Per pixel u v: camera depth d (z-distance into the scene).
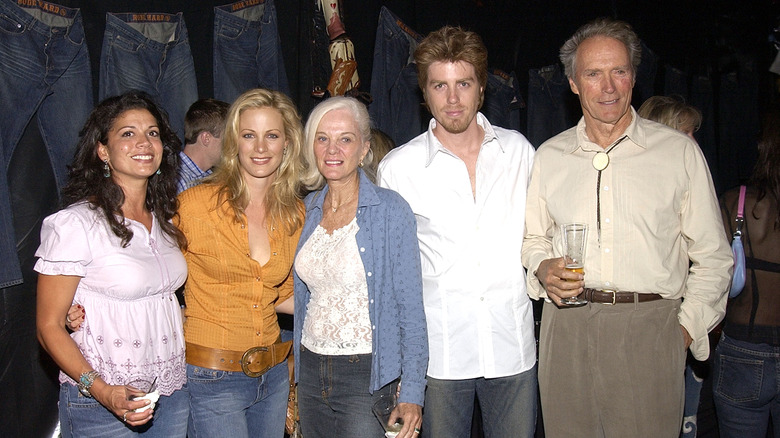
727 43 7.34
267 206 2.56
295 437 2.72
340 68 3.87
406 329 2.39
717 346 2.90
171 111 3.49
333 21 3.90
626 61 2.35
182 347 2.42
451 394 2.67
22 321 3.21
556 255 2.54
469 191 2.61
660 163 2.38
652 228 2.37
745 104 7.49
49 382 3.31
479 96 2.56
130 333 2.21
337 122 2.38
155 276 2.27
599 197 2.43
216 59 3.64
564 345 2.51
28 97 3.04
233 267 2.45
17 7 2.99
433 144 2.62
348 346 2.36
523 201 2.67
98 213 2.18
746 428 2.82
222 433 2.43
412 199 2.65
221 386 2.44
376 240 2.37
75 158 2.28
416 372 2.37
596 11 6.00
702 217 2.37
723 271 2.36
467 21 4.96
